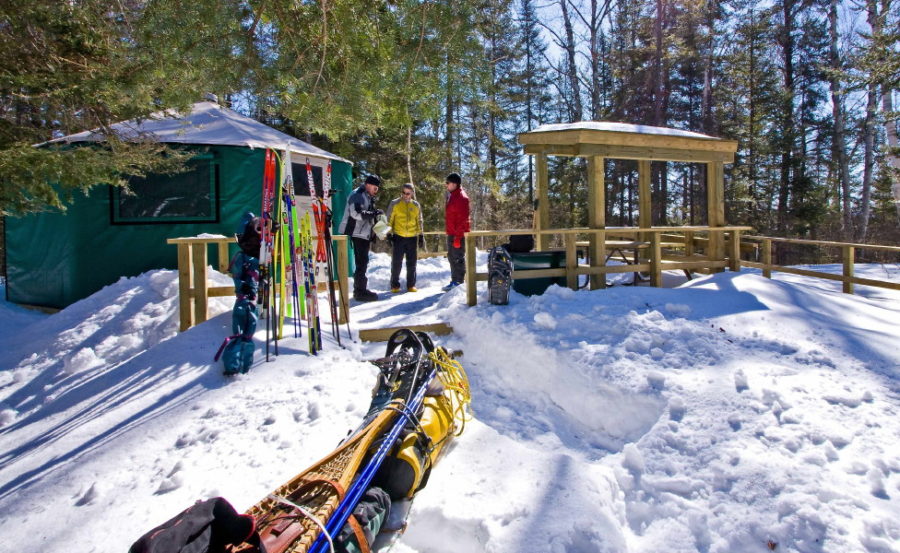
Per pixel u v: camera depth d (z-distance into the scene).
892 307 6.23
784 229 22.47
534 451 3.38
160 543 1.54
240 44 3.91
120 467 3.25
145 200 7.94
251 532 1.77
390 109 4.61
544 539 2.53
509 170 29.81
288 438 3.46
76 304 6.82
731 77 23.48
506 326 5.23
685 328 4.88
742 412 3.62
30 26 5.49
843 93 13.70
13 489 3.17
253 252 5.01
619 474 3.26
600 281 6.54
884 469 3.02
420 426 3.01
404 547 2.63
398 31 3.92
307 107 4.32
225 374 4.39
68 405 4.41
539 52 25.73
